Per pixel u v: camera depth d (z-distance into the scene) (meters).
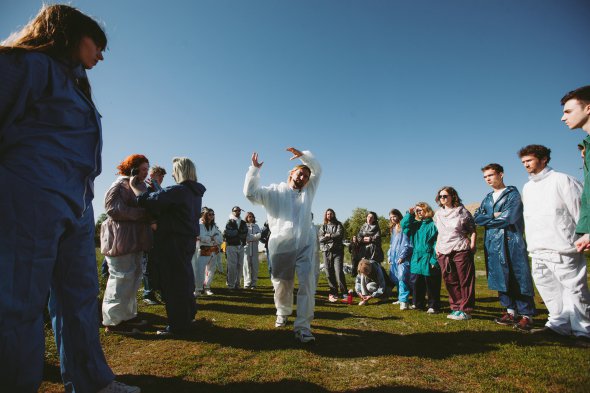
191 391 2.19
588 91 2.55
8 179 1.48
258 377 2.41
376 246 6.76
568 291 3.45
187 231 3.41
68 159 1.66
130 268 3.47
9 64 1.48
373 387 2.26
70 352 1.84
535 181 3.75
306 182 3.53
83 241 1.88
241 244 7.53
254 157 3.38
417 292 5.26
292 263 3.35
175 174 3.61
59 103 1.65
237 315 4.45
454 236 4.59
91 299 1.92
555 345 3.18
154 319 4.12
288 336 3.41
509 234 4.09
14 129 1.52
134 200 3.52
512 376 2.43
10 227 1.46
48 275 1.57
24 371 1.49
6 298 1.44
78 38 1.74
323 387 2.27
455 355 2.89
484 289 7.56
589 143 2.55
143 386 2.25
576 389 2.19
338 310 5.13
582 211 2.57
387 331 3.74
